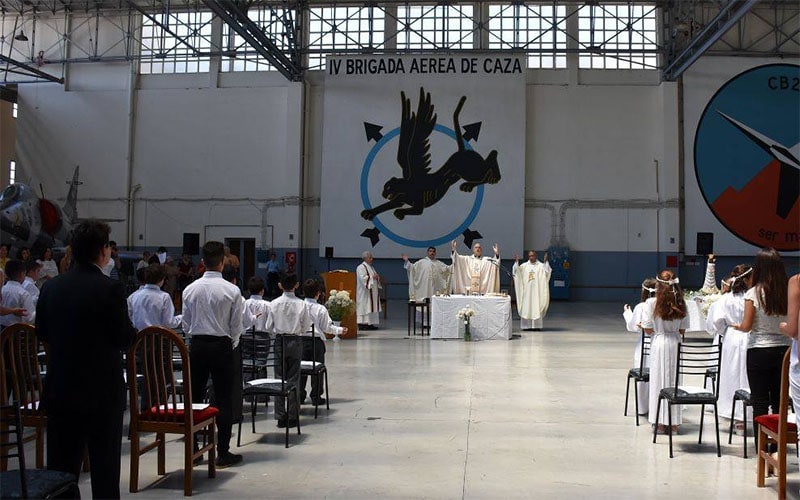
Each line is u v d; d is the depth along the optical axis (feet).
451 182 68.85
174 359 20.79
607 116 69.67
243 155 71.31
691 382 25.68
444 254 68.80
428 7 70.54
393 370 29.27
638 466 15.74
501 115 68.64
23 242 49.49
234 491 13.92
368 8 70.85
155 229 71.77
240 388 16.79
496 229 68.49
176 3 71.20
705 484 14.42
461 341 39.27
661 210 68.59
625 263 69.26
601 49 66.69
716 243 67.97
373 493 13.80
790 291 12.09
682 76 68.44
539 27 70.38
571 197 69.82
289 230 70.28
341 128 69.62
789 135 67.97
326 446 17.46
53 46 72.69
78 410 10.90
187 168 71.67
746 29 68.69
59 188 72.43
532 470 15.40
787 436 13.43
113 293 11.07
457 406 22.22
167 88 72.13
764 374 15.05
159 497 13.52
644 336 20.18
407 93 69.31
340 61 69.67
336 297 34.99
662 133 68.49
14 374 14.30
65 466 11.09
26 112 72.84
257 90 71.31
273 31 71.00
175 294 50.01
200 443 17.63
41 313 11.17
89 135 72.23
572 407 22.06
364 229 69.41
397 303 67.15
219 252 15.81
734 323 17.31
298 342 18.97
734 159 68.13
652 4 69.51
